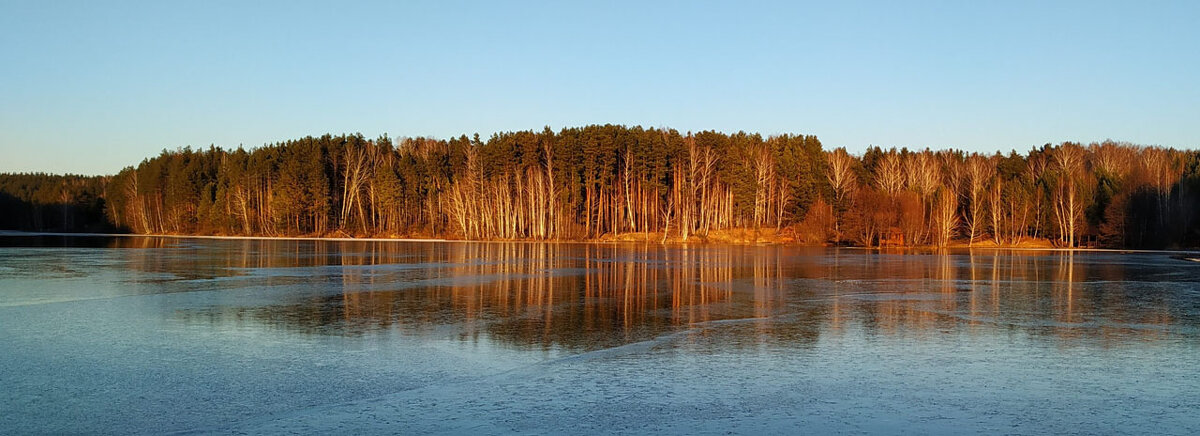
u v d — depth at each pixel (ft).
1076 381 56.44
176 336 74.38
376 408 48.52
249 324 82.23
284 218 422.41
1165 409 48.91
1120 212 325.01
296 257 211.82
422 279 140.05
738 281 139.74
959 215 380.37
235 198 440.86
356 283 130.82
